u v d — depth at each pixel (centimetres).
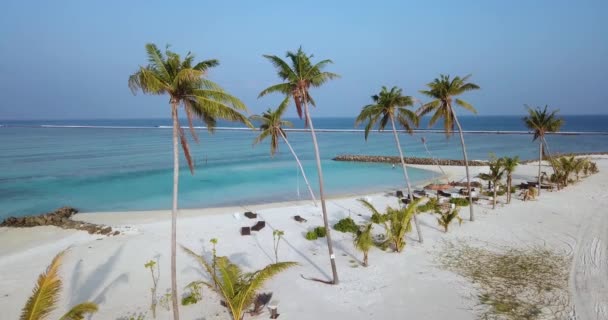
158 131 17612
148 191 4244
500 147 8825
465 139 11312
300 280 1738
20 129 19325
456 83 2280
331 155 8012
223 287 1373
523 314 1379
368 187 4444
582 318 1336
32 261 2097
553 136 11675
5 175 5325
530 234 2284
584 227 2386
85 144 10512
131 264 2019
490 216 2725
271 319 1398
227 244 2311
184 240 2398
